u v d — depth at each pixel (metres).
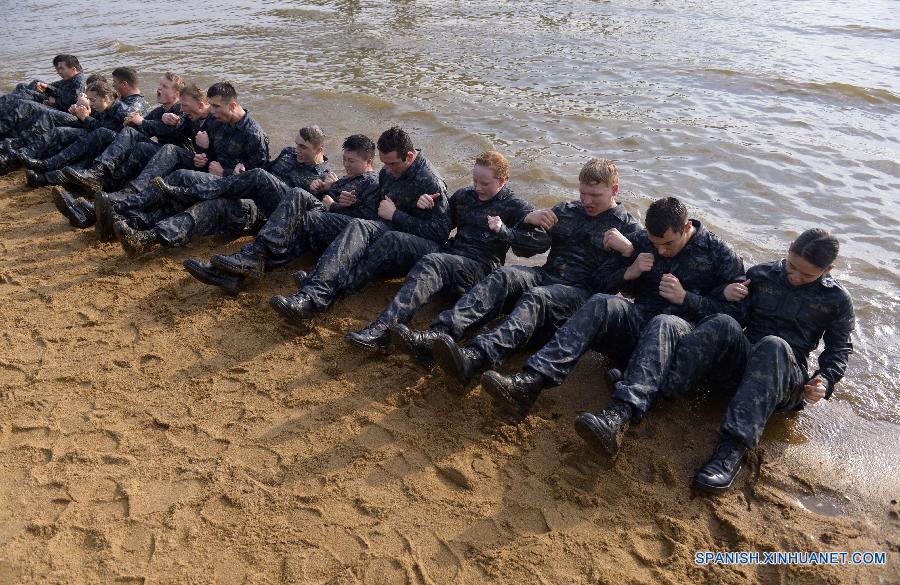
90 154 8.15
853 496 3.79
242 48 14.87
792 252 4.18
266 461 3.90
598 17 17.44
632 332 4.51
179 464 3.86
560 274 5.18
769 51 13.73
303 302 5.00
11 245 6.43
